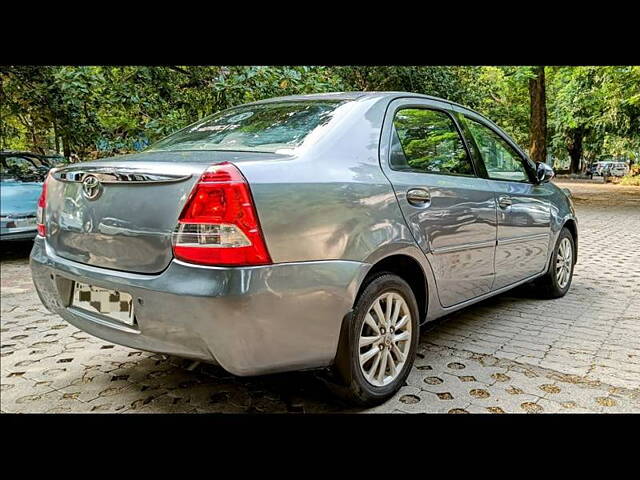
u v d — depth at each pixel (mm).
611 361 3031
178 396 2668
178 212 1957
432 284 2793
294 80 6680
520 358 3086
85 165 2324
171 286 1919
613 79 17375
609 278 5348
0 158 6859
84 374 2957
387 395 2533
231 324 1861
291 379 2834
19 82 7836
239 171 1952
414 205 2623
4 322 3994
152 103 7004
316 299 2084
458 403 2533
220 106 6855
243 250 1888
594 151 34219
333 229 2162
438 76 11164
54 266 2391
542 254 4066
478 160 3348
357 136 2523
